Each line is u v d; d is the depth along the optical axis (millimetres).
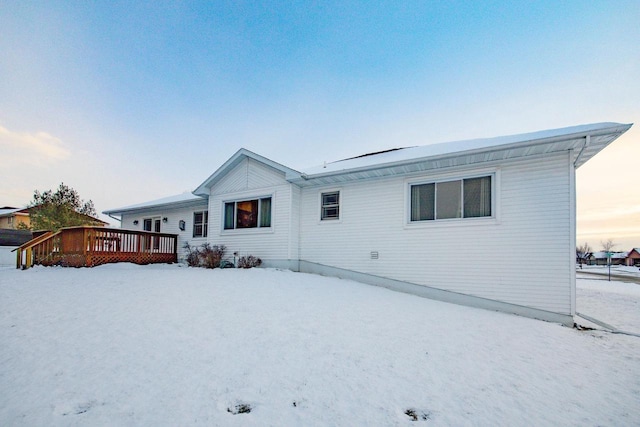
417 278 8727
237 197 11922
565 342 5211
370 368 3684
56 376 3213
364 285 8891
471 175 8234
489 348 4566
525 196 7531
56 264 11078
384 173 9281
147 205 15422
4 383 3078
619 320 7773
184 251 13891
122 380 3156
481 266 7902
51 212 19172
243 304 5816
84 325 4613
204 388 3082
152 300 5914
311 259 10625
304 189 11086
